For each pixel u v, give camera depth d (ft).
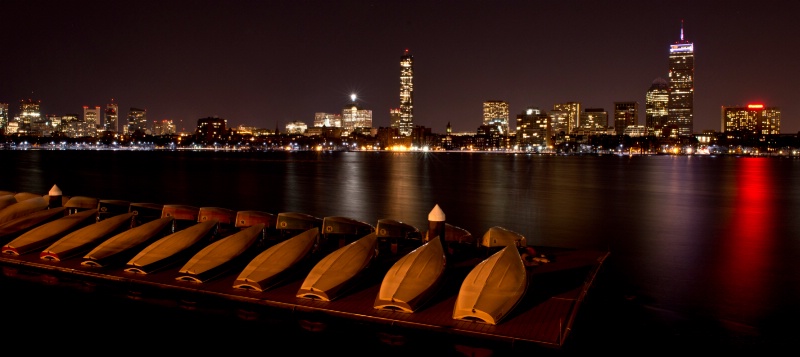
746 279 63.00
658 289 58.54
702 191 194.70
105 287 47.55
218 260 48.11
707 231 101.19
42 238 55.52
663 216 122.93
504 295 39.96
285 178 248.52
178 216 68.74
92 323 44.52
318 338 40.27
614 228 104.47
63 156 585.63
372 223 105.29
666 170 378.73
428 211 124.67
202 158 610.24
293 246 50.26
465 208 135.03
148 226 56.54
